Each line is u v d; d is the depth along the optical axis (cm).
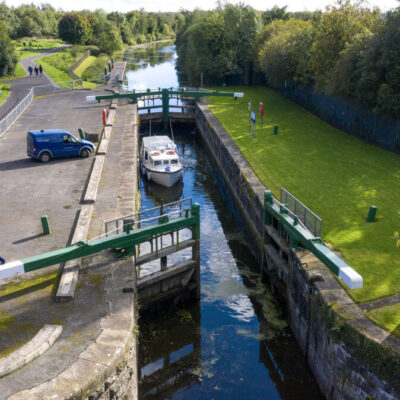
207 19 6538
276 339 1764
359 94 3234
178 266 1914
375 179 2522
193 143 4838
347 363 1300
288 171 2736
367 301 1405
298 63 4850
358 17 3872
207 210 3055
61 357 1156
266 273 2166
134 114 4366
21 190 2353
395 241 1798
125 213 2067
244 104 5062
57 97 5306
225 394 1509
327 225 1980
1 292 1441
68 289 1420
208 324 1853
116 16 17150
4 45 6731
